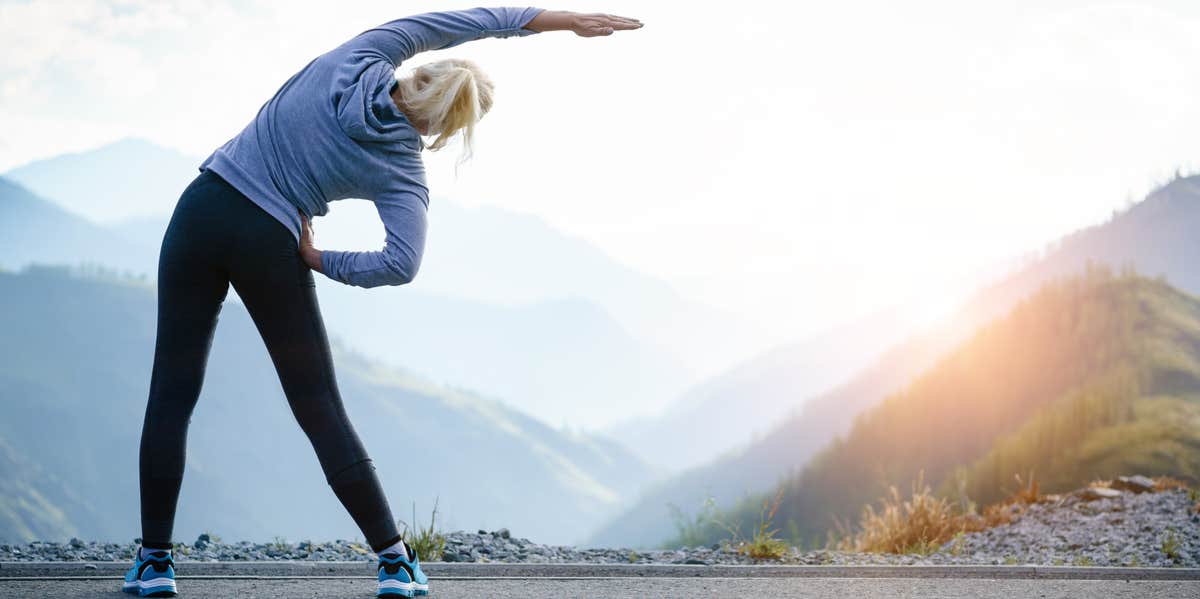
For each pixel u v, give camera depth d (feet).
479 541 16.40
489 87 10.53
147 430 10.10
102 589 10.53
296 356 10.09
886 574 13.12
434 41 10.74
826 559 16.19
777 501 17.37
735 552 16.63
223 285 10.14
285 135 9.96
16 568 11.28
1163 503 24.63
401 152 10.16
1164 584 12.51
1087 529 22.84
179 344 10.05
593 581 12.05
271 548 14.80
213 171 9.98
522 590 11.22
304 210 10.13
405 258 10.08
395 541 10.28
